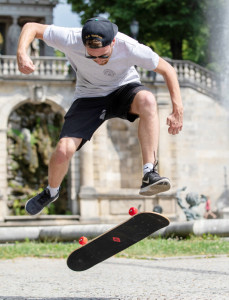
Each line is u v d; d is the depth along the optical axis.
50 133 42.16
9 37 52.66
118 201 39.81
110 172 41.62
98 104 7.16
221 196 42.12
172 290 8.28
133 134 42.62
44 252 17.75
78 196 39.38
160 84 41.25
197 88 42.31
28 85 39.66
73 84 40.31
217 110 42.75
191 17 43.56
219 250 16.39
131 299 7.47
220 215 38.25
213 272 10.82
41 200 7.06
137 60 6.81
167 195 40.34
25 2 53.12
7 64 39.47
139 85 7.10
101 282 9.89
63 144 6.95
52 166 6.96
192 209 26.50
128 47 6.73
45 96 39.84
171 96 6.93
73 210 39.53
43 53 53.00
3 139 39.06
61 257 16.70
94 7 45.25
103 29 6.49
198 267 12.14
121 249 6.89
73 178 39.97
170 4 43.16
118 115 7.24
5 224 37.31
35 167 41.31
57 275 11.55
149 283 9.41
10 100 39.41
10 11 52.78
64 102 40.03
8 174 40.50
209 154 42.31
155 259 15.12
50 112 42.34
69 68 40.31
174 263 13.62
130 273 11.48
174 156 41.53
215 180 42.28
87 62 6.83
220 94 42.81
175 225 20.22
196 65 42.62
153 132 6.84
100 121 7.15
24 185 41.09
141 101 6.91
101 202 39.53
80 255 6.91
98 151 40.47
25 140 41.22
